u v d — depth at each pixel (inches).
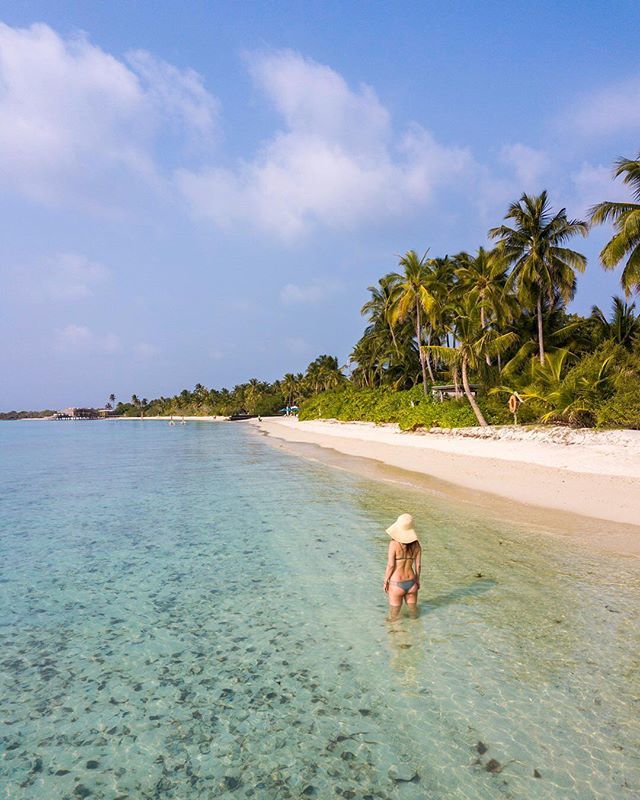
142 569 421.4
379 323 2511.1
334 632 291.7
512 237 1374.3
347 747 196.2
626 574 359.6
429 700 222.7
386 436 1560.0
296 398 5172.2
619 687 225.3
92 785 182.1
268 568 409.7
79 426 6107.3
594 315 1529.3
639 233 968.3
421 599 330.3
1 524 606.2
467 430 1221.7
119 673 257.8
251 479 917.2
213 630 302.0
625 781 171.9
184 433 3253.0
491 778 175.9
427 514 563.8
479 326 1286.9
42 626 316.2
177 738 206.5
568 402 1054.4
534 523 502.6
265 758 192.9
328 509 621.6
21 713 225.5
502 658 253.9
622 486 614.9
